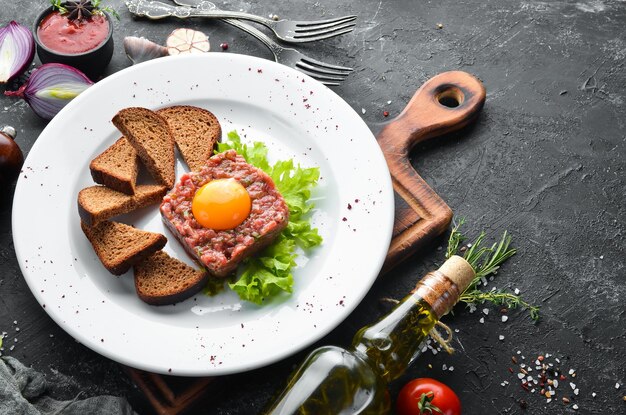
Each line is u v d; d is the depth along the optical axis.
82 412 0.65
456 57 0.85
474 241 0.75
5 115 0.79
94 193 0.72
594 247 0.75
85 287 0.69
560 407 0.69
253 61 0.77
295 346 0.66
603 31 0.86
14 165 0.74
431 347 0.71
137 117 0.73
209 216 0.69
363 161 0.74
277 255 0.70
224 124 0.77
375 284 0.73
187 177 0.71
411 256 0.74
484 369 0.70
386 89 0.82
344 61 0.84
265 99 0.77
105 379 0.68
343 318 0.67
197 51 0.83
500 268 0.74
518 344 0.71
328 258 0.71
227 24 0.85
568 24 0.86
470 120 0.79
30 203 0.71
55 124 0.73
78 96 0.75
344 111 0.76
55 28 0.79
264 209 0.70
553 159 0.79
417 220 0.74
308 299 0.69
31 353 0.69
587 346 0.71
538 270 0.74
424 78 0.83
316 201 0.73
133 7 0.84
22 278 0.72
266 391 0.68
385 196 0.72
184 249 0.72
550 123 0.81
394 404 0.69
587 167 0.79
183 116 0.76
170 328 0.67
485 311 0.72
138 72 0.77
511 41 0.86
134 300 0.69
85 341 0.66
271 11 0.86
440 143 0.79
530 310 0.72
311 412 0.61
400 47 0.85
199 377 0.67
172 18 0.85
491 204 0.77
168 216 0.70
